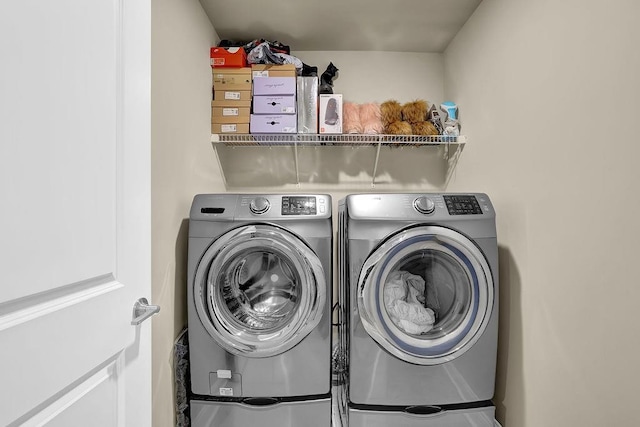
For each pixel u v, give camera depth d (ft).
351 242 5.17
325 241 5.32
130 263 2.97
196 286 5.20
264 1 6.74
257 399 5.33
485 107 6.59
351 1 6.75
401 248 5.09
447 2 6.76
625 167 3.51
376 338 5.10
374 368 5.17
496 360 5.63
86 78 2.44
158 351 4.77
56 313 2.18
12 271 1.89
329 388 5.34
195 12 6.48
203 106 6.93
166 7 5.14
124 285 2.89
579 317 4.09
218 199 5.43
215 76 7.46
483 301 5.12
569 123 4.28
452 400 5.19
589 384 3.93
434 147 8.86
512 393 5.44
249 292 5.69
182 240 5.71
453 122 7.67
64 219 2.25
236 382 5.26
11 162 1.89
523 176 5.27
